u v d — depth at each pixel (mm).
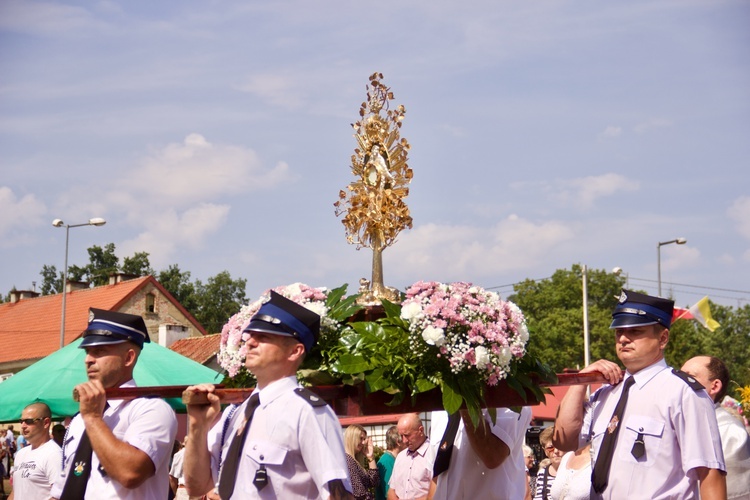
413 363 5672
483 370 5680
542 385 6047
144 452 5125
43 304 47844
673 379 5418
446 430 6824
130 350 5695
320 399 4684
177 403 10070
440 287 5773
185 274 71125
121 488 5262
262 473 4535
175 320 46094
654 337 5516
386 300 5855
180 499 10945
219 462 4949
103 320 5660
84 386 5027
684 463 5281
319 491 4484
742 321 81750
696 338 51594
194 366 12828
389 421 18688
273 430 4590
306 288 5934
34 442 8836
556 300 65000
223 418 5000
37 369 12305
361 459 10281
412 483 9242
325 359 5699
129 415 5340
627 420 5465
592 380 5844
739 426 6727
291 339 4738
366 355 5633
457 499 6715
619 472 5418
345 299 5980
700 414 5293
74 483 5426
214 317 69438
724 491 5250
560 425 5906
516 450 6645
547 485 8453
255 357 4738
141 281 45469
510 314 5832
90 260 75812
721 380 6527
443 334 5566
